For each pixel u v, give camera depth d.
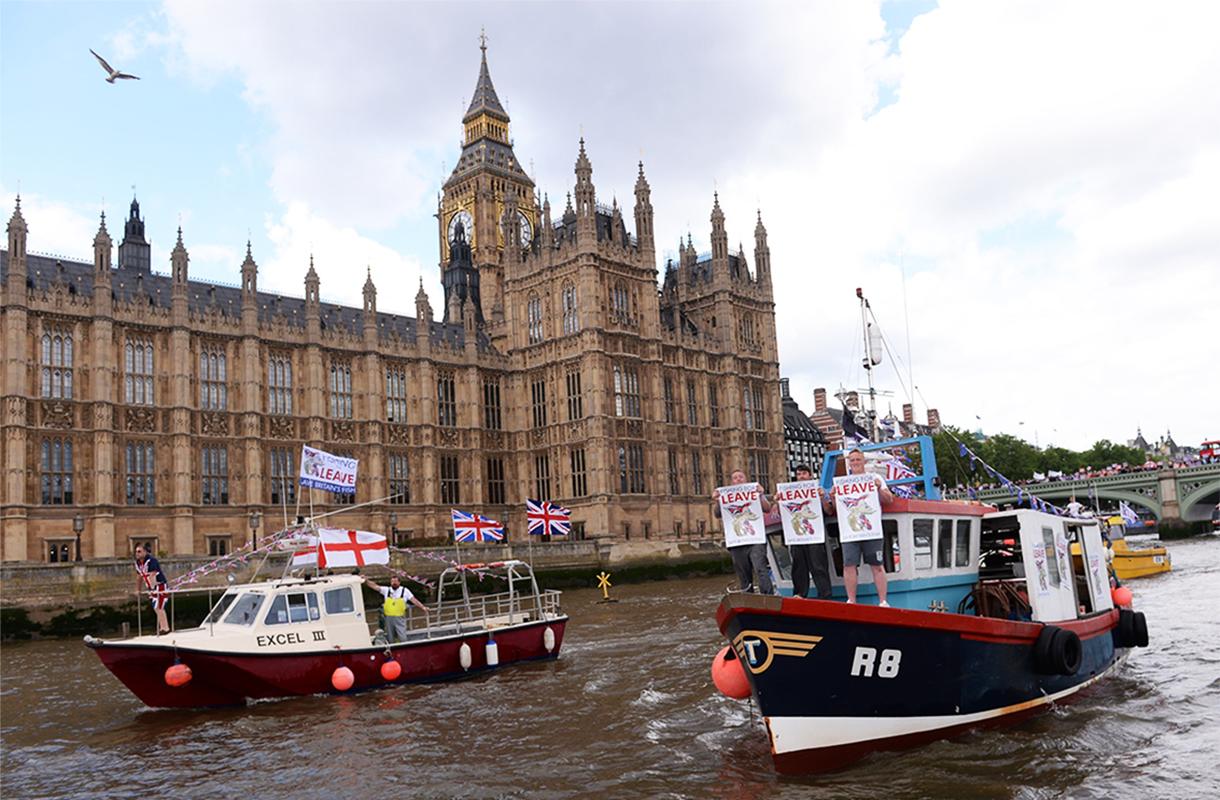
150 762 22.25
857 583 21.00
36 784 20.77
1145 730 21.34
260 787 19.97
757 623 18.03
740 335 109.12
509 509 94.88
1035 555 23.69
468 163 120.88
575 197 92.88
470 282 111.19
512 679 31.59
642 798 17.97
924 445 25.48
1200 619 39.84
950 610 23.14
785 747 18.52
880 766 18.83
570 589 80.25
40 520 64.44
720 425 105.06
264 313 79.00
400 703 27.83
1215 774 18.02
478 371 93.62
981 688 20.77
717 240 107.38
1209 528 134.50
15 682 35.41
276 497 76.75
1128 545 69.81
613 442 90.25
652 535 92.69
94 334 68.00
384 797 18.89
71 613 52.91
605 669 33.00
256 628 28.06
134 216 81.44
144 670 26.81
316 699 28.58
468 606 35.50
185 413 71.19
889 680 19.22
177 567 57.50
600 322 91.25
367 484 83.06
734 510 20.61
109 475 67.06
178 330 71.69
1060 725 21.66
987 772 18.34
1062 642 21.92
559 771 20.16
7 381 63.75
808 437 159.25
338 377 83.25
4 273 67.50
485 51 127.94
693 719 24.50
